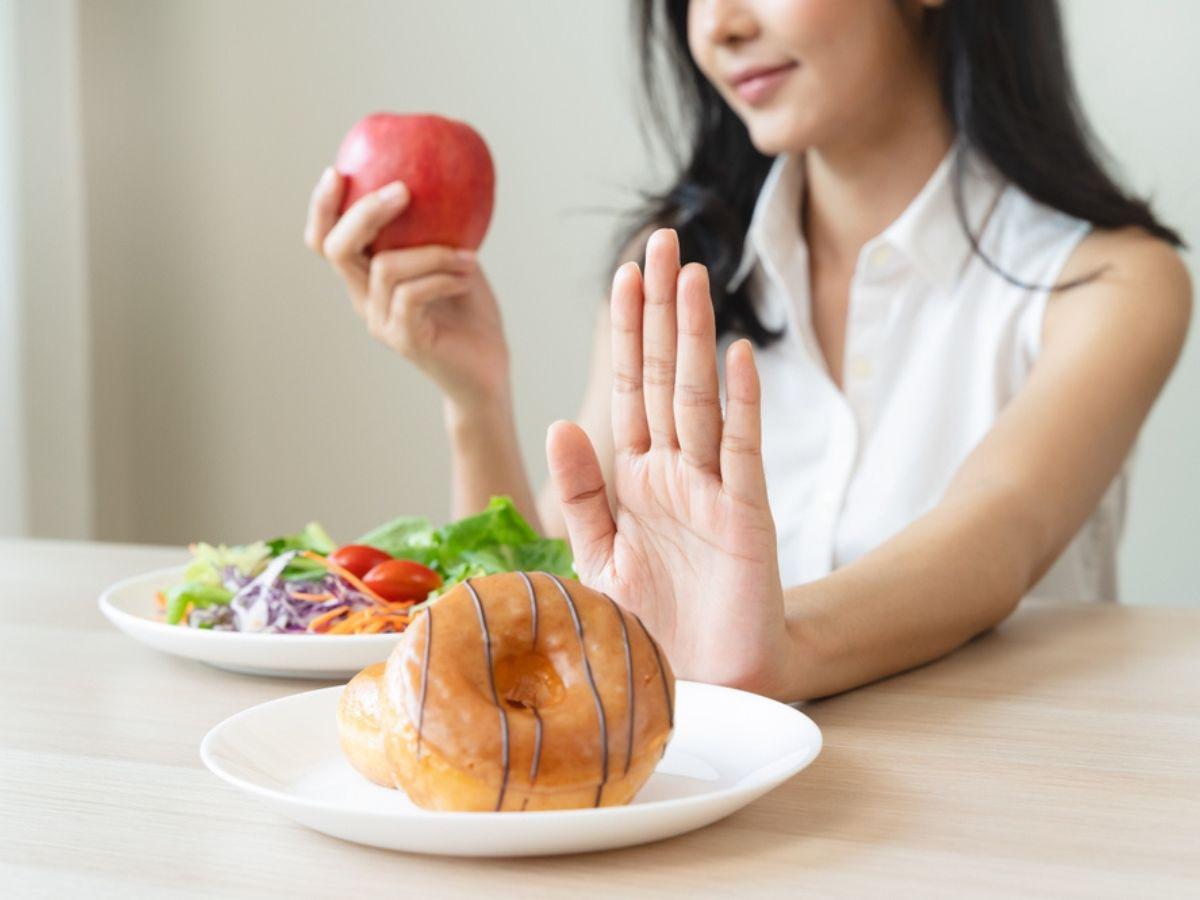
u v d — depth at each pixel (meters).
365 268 1.20
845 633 0.81
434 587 0.94
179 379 2.53
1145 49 1.96
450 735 0.62
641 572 0.77
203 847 0.64
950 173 1.35
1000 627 0.97
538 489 2.35
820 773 0.71
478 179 1.16
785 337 1.43
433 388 2.39
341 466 2.46
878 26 1.25
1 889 0.60
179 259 2.50
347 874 0.62
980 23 1.29
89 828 0.65
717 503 0.74
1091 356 1.16
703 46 1.26
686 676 0.77
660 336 0.73
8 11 2.23
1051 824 0.65
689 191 1.47
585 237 2.28
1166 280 1.25
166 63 2.46
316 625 0.90
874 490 1.36
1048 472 1.02
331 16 2.38
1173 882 0.61
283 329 2.46
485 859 0.62
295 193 2.43
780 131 1.26
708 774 0.69
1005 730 0.76
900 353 1.39
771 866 0.62
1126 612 1.01
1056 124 1.31
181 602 0.93
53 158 2.32
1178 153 1.96
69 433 2.39
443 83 2.33
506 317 2.34
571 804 0.63
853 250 1.42
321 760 0.70
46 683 0.85
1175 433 1.99
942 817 0.66
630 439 0.76
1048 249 1.34
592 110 2.25
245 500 2.53
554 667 0.65
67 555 1.24
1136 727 0.77
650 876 0.61
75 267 2.37
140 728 0.77
